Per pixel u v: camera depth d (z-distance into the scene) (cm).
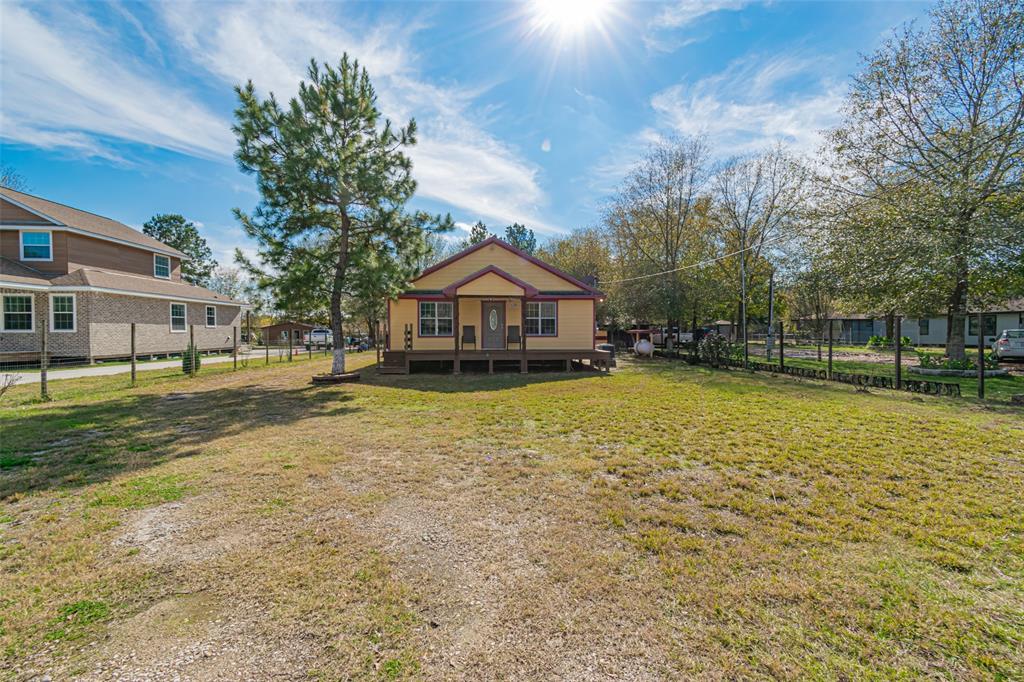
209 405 823
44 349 879
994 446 514
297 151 1037
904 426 615
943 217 1152
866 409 738
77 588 248
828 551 290
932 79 1442
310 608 231
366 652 201
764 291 2541
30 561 276
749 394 916
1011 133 1137
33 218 1736
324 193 1121
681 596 242
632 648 204
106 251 1950
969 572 265
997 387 1000
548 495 388
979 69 1388
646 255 2394
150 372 1409
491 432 609
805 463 466
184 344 2144
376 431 617
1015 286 1255
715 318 2922
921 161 1408
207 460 483
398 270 1156
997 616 223
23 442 556
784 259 2164
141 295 1872
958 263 1182
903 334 3080
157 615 225
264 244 1131
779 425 630
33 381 1171
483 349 1549
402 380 1223
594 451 518
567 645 205
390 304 1530
